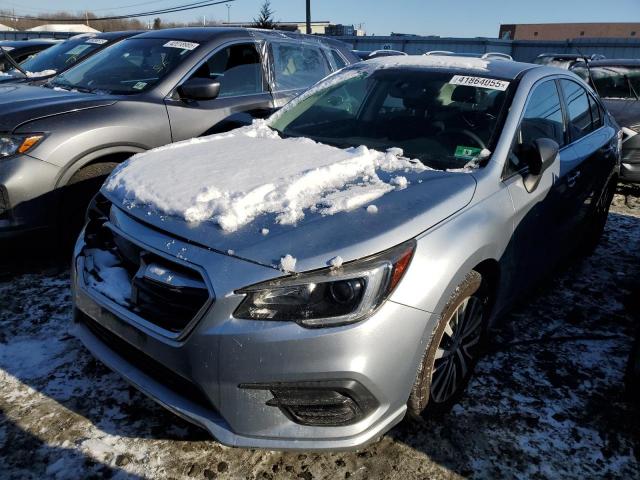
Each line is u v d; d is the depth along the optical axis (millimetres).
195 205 2109
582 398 2623
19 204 3307
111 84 4312
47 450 2168
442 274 2018
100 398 2469
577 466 2217
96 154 3588
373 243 1911
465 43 30641
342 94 3400
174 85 4168
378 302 1859
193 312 1880
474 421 2426
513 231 2537
